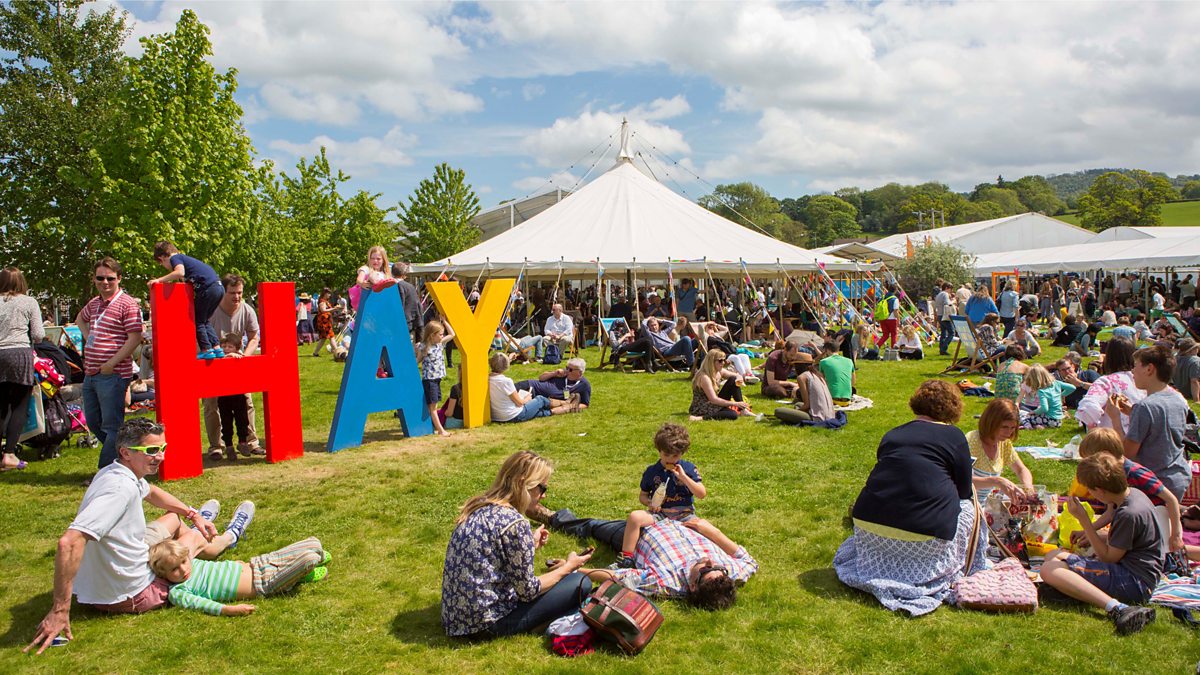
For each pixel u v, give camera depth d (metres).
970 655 3.67
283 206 33.94
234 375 7.29
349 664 3.66
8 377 7.17
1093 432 4.80
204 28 18.52
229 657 3.73
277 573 4.43
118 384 6.77
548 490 6.50
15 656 3.75
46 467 7.52
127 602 4.16
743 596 4.36
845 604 4.25
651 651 3.73
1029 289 36.91
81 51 24.97
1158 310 20.42
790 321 18.27
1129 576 4.17
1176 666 3.55
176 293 6.94
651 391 12.09
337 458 7.76
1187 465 5.10
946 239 49.22
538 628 3.97
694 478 5.04
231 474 7.15
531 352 16.94
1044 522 4.83
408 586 4.59
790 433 8.63
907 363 15.77
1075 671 3.51
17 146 22.50
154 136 17.78
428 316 20.67
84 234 19.77
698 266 18.39
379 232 35.41
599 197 21.78
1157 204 87.19
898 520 4.30
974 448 5.15
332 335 18.72
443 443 8.44
